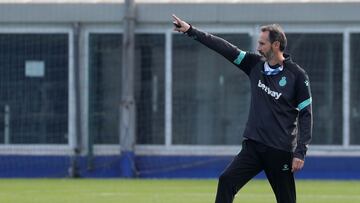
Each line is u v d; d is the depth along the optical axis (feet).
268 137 78.23
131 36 176.65
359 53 178.60
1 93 181.37
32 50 180.34
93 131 180.04
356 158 178.60
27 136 181.06
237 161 79.46
